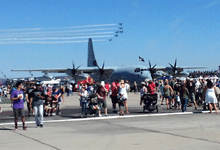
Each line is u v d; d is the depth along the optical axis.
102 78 55.88
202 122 12.70
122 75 51.38
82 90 15.66
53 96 17.12
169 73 56.88
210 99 16.77
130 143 8.41
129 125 12.12
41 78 56.59
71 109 21.14
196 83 26.62
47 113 16.78
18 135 10.15
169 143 8.30
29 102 17.08
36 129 11.58
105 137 9.41
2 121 14.62
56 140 9.02
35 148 7.91
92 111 15.51
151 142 8.48
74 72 54.66
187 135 9.49
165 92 20.52
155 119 14.07
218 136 9.27
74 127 11.88
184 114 16.31
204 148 7.59
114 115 16.55
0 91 29.30
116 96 18.42
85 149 7.74
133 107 21.86
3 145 8.37
